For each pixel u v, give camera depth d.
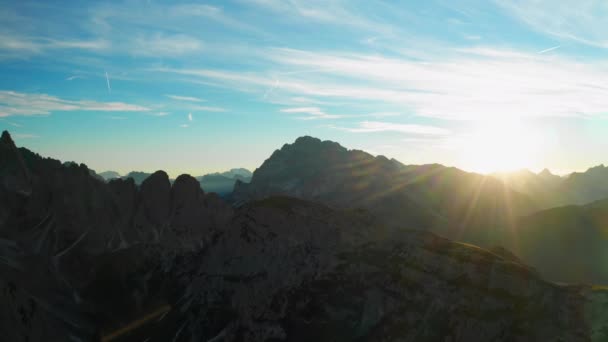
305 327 89.12
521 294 80.38
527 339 74.31
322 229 104.06
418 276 88.81
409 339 81.25
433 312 83.00
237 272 106.56
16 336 80.25
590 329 72.88
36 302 96.75
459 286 84.25
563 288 80.25
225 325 97.38
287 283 98.31
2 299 83.69
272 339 89.69
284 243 104.62
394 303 86.75
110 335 105.25
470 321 79.06
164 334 103.19
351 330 86.44
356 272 94.75
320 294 93.25
